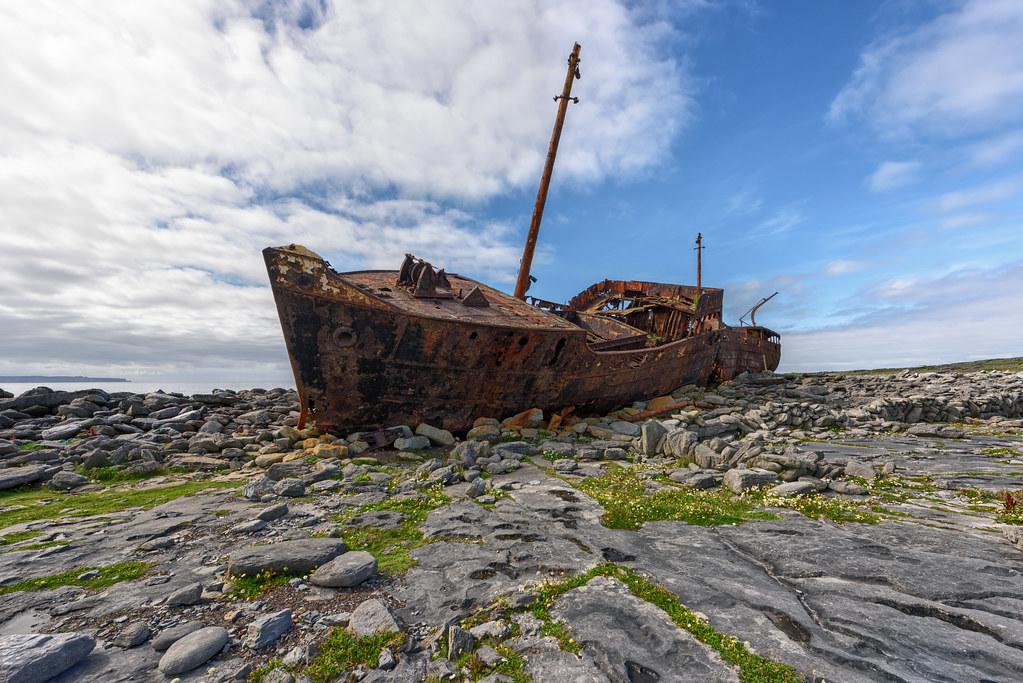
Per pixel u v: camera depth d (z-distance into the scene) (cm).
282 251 1037
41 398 1395
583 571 491
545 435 1345
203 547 548
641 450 1180
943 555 530
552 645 362
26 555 515
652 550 552
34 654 317
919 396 1953
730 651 352
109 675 322
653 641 367
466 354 1193
